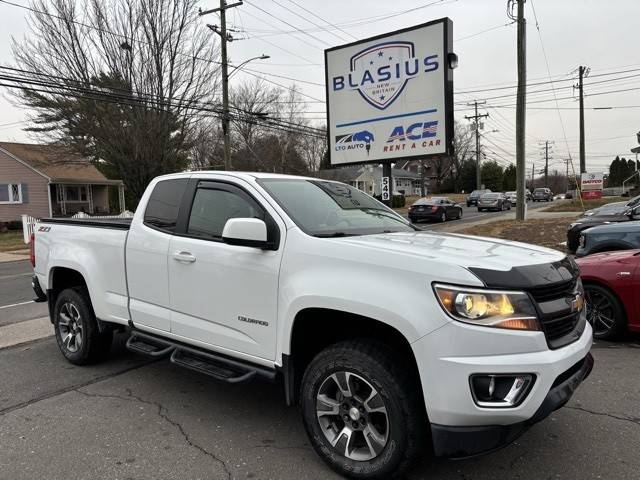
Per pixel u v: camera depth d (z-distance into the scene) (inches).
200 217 158.1
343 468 121.3
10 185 1299.2
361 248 120.6
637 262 222.7
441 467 125.8
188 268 154.3
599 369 194.2
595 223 430.3
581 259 245.8
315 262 126.0
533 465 126.0
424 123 494.9
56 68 954.7
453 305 105.0
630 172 3774.6
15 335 256.2
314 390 126.4
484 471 123.8
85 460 131.2
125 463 129.6
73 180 1397.6
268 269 134.2
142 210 175.6
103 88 941.2
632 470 123.0
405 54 500.4
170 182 171.8
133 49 984.3
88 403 167.9
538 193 2444.6
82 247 196.4
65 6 932.0
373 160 534.6
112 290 184.5
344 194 173.5
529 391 104.8
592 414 154.1
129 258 175.2
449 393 104.3
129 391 178.4
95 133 994.1
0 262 675.4
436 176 3617.1
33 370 201.6
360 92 536.4
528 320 106.2
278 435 144.6
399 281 112.1
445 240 138.5
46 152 1155.9
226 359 147.2
